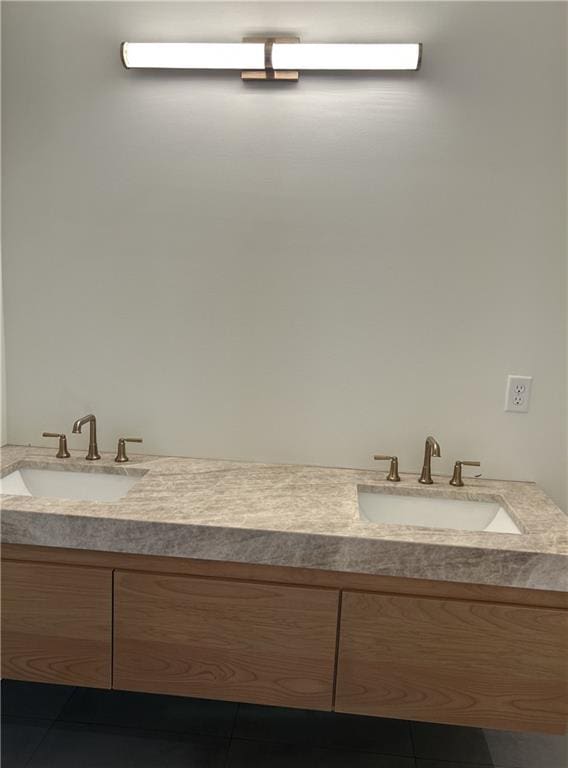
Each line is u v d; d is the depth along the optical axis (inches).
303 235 79.4
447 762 73.9
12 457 82.3
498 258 77.7
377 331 80.4
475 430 81.4
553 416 80.2
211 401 84.0
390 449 82.8
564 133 74.8
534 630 61.4
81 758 72.1
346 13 75.2
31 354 85.1
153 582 64.7
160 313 82.7
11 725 77.3
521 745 77.3
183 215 80.5
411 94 75.7
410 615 62.4
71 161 80.7
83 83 79.2
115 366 84.4
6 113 80.6
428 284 79.0
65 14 78.1
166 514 65.7
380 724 80.4
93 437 82.8
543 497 76.0
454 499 77.4
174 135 79.1
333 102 76.7
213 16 76.6
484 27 74.0
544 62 74.0
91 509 66.3
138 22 77.5
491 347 79.5
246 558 63.3
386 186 77.6
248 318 81.7
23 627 67.2
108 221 81.5
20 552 66.6
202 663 65.7
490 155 75.9
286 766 72.2
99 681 67.3
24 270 83.4
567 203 75.9
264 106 77.5
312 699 65.1
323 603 63.1
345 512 68.1
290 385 82.7
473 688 63.1
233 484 76.0
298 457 84.1
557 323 78.2
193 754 73.5
